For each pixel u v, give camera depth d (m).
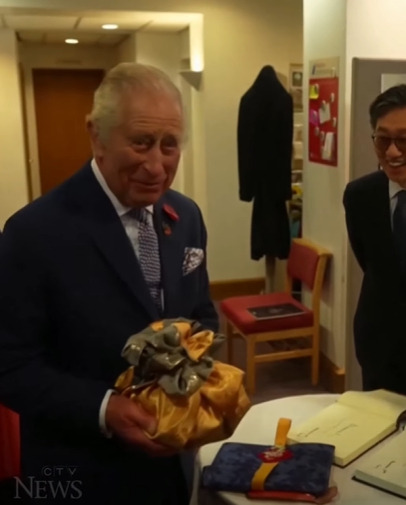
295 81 4.93
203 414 1.05
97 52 7.80
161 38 5.68
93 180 1.17
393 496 1.16
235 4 4.74
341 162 3.11
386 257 1.85
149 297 1.18
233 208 5.07
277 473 1.19
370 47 3.01
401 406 1.45
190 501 1.32
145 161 1.05
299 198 4.54
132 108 1.03
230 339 3.63
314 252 3.35
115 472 1.20
